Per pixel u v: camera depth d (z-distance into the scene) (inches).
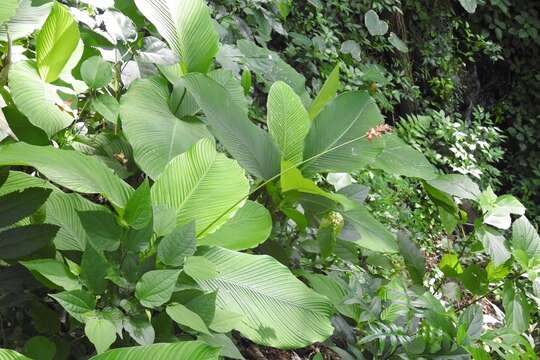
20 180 69.4
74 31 77.1
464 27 282.0
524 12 286.4
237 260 71.8
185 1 98.6
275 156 92.3
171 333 63.9
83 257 58.5
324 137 96.1
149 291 58.5
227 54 111.2
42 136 75.8
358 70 195.6
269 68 119.8
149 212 61.7
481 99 292.7
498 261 101.8
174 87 93.1
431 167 108.7
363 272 104.4
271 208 93.5
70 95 81.0
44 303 68.7
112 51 94.5
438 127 228.2
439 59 263.0
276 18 167.9
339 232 91.0
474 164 224.1
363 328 86.3
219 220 71.6
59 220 66.9
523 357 90.4
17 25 80.4
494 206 105.8
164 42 107.0
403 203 182.2
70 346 64.3
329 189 117.2
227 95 92.3
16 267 63.4
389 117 240.4
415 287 101.4
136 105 86.9
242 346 90.9
